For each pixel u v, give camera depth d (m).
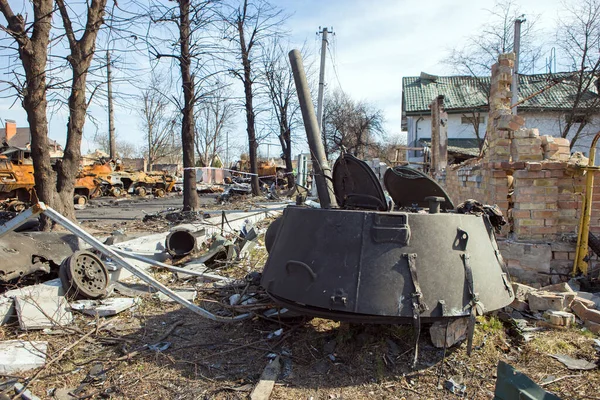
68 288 4.44
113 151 29.25
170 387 2.96
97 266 4.80
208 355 3.42
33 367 3.23
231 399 2.80
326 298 2.96
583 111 21.77
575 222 5.19
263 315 4.03
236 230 9.30
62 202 8.29
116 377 3.10
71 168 8.38
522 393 2.36
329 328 3.75
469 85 26.16
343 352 3.31
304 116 4.22
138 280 5.70
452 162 24.75
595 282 4.84
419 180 3.60
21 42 7.14
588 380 2.93
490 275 3.21
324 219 3.24
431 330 3.25
